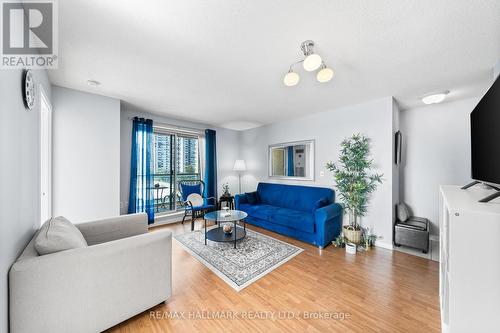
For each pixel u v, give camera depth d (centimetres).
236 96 295
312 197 369
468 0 120
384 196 297
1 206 99
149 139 384
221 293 188
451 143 307
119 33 155
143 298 154
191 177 498
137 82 246
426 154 327
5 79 105
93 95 282
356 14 133
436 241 306
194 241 316
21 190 128
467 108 295
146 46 172
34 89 158
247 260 252
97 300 134
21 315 112
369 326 149
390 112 291
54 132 254
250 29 150
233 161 559
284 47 172
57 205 255
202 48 175
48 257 121
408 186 343
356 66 203
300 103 324
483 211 87
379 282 206
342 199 339
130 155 371
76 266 127
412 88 259
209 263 244
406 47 170
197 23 143
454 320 92
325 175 371
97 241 212
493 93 115
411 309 167
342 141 345
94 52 181
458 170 302
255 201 456
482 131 130
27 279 113
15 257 118
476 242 88
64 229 152
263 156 500
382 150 299
